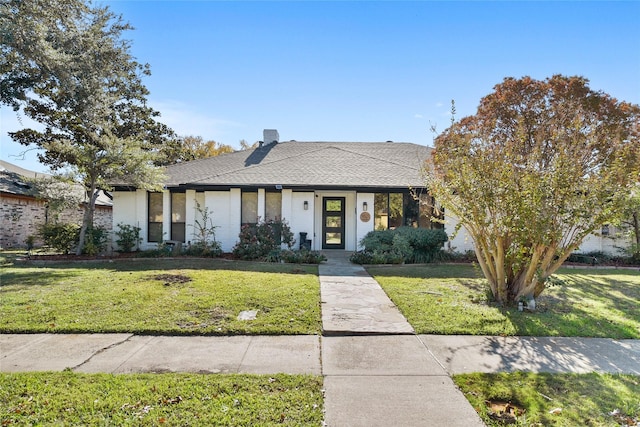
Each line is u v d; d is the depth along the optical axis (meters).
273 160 16.39
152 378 3.69
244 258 11.99
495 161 6.29
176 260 11.69
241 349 4.54
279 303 6.39
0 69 12.01
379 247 11.76
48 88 15.73
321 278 8.73
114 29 15.22
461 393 3.46
